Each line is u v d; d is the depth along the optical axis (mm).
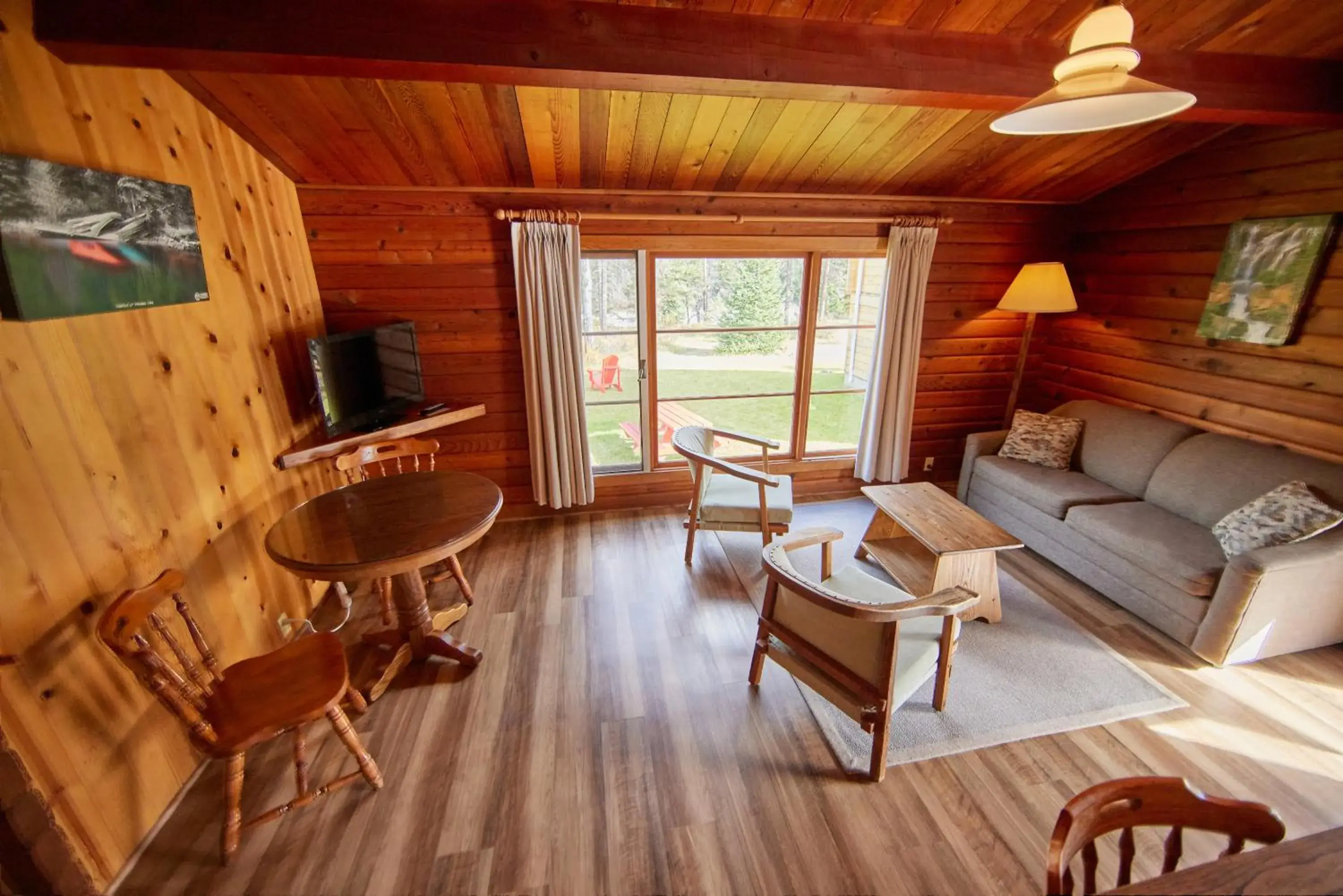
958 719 2057
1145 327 3371
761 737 1996
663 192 3215
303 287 2912
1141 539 2576
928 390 4055
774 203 3369
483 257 3209
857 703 1730
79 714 1456
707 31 1844
